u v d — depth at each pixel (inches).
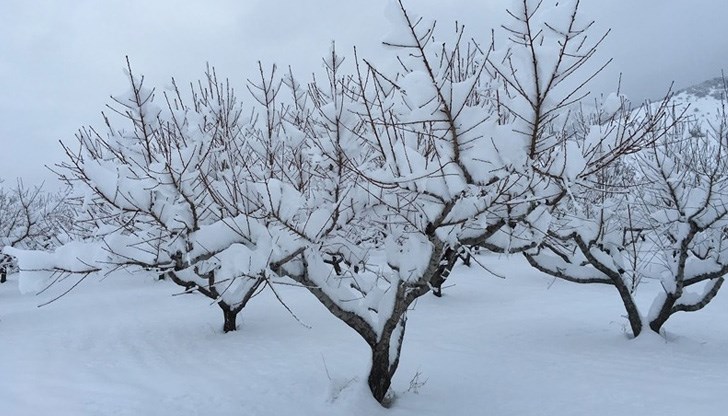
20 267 169.6
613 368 264.1
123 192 174.9
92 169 168.4
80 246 180.7
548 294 533.0
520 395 227.8
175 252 190.4
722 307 442.6
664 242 353.4
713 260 299.9
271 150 226.5
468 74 204.1
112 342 351.6
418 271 188.1
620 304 463.8
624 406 205.5
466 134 139.7
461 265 775.7
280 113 249.0
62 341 357.4
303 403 218.8
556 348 313.9
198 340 351.6
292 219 179.6
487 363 282.8
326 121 193.6
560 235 295.9
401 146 146.4
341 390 229.1
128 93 182.7
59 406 219.3
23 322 444.8
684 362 273.0
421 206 166.6
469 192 158.4
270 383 245.9
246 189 196.4
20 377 265.0
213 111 245.1
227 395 230.2
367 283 247.1
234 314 377.7
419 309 463.2
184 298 555.5
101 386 247.9
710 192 263.1
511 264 775.1
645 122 163.0
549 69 124.6
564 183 146.3
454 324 395.9
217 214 213.6
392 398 229.8
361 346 321.7
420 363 286.0
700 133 372.2
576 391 228.1
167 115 233.9
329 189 209.6
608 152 172.2
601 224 308.2
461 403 221.8
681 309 315.9
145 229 213.2
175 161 181.9
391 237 211.2
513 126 143.0
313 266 209.0
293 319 418.0
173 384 249.4
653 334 317.4
